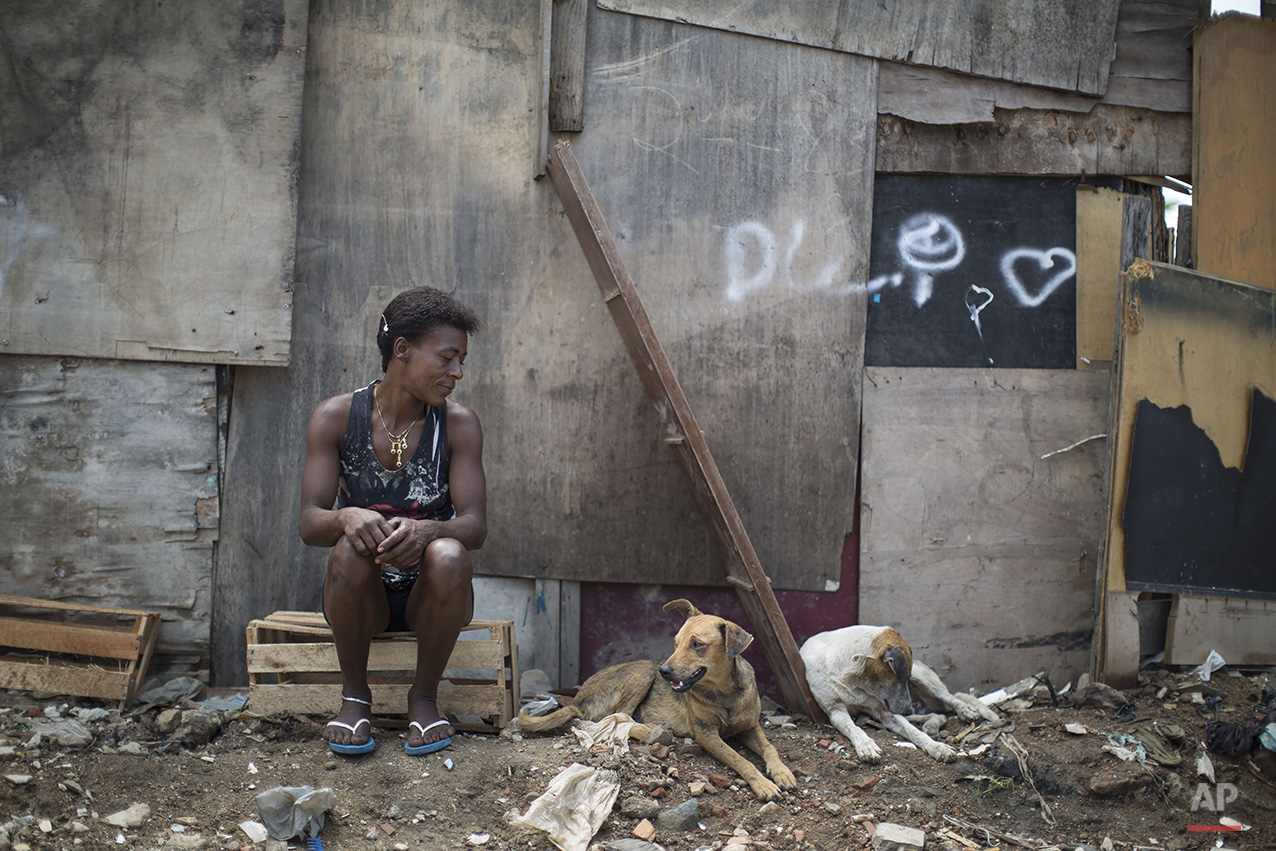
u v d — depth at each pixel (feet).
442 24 13.24
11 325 12.34
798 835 9.39
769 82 13.46
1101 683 12.59
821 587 13.65
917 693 12.92
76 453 12.62
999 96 13.57
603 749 10.30
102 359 12.66
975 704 12.45
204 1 12.60
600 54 13.30
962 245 13.80
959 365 13.79
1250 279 13.97
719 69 13.41
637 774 9.95
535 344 13.35
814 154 13.50
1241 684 13.05
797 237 13.48
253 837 8.40
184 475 12.85
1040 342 13.87
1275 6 14.15
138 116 12.52
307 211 13.14
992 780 10.52
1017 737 11.33
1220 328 13.44
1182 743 11.42
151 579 12.81
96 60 12.47
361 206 13.20
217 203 12.62
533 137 13.25
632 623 13.71
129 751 9.86
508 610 13.56
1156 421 13.03
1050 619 13.80
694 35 13.37
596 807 9.20
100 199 12.46
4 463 12.46
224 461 12.97
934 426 13.69
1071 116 13.75
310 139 13.14
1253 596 13.61
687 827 9.32
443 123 13.26
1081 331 13.92
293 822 8.49
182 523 12.84
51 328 12.41
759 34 13.35
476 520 10.28
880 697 11.84
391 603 10.39
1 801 8.53
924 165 13.64
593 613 13.69
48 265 12.40
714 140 13.41
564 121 13.21
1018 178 13.85
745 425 13.48
